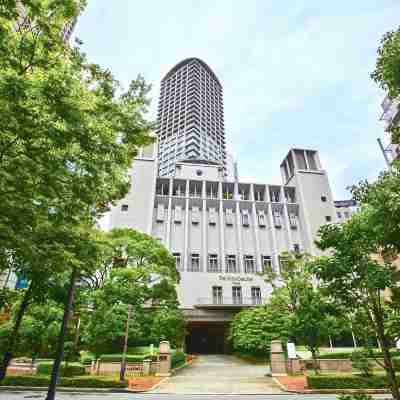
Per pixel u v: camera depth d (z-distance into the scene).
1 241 6.15
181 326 25.97
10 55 5.61
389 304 5.71
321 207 48.06
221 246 44.06
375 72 5.61
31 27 6.17
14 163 5.86
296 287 19.86
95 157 6.82
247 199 51.09
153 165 47.09
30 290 10.59
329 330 16.19
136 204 43.34
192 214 46.47
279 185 51.16
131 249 24.83
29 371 18.95
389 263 5.79
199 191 50.62
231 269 43.31
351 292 6.20
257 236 45.66
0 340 15.79
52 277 10.41
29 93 5.32
